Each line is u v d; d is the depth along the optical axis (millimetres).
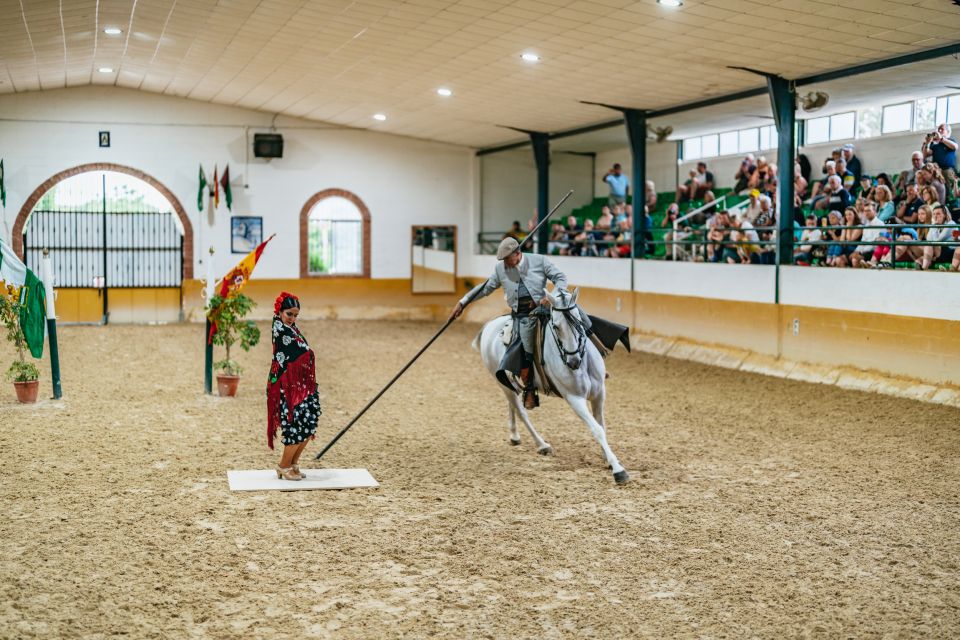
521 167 25438
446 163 24828
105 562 5777
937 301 11812
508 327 8641
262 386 12945
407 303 24734
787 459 8820
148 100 22203
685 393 12672
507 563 5895
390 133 24172
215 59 17750
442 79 16906
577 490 7695
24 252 21469
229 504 7133
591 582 5570
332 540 6305
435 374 14484
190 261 22609
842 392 12578
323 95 20031
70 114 21688
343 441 9602
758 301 15008
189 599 5211
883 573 5738
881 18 10484
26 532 6332
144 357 15750
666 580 5613
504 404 11875
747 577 5664
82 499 7184
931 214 12070
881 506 7230
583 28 12250
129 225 22250
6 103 21203
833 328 13500
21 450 8766
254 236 23250
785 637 4801
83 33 15500
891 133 16000
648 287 17953
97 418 10391
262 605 5152
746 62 13078
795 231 15070
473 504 7258
